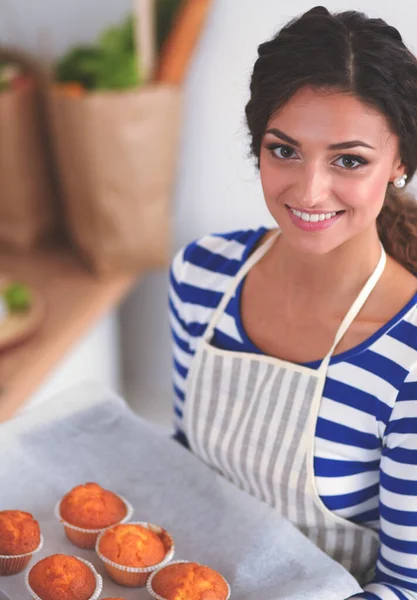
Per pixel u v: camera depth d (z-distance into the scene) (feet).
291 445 3.12
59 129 6.30
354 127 2.54
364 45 2.54
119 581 2.90
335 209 2.67
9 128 6.63
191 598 2.72
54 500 3.20
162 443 3.44
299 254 3.04
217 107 6.59
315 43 2.57
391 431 2.95
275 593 2.82
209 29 6.33
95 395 3.64
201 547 3.04
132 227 6.57
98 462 3.37
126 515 3.12
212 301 3.44
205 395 3.38
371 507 3.21
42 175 7.13
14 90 6.61
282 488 3.18
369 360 2.98
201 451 3.46
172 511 3.18
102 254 6.69
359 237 2.95
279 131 2.62
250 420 3.23
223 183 6.89
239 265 3.42
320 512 3.18
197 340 3.46
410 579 3.00
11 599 2.79
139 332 7.84
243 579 2.91
